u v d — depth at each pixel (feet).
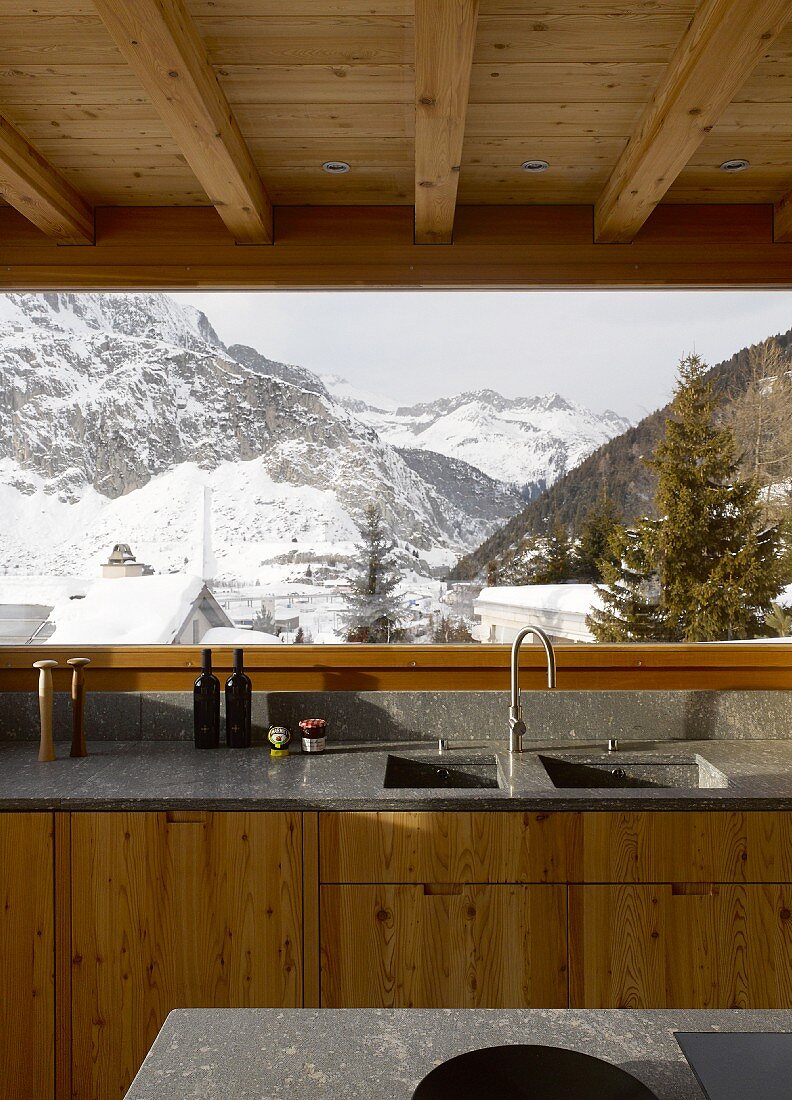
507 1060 2.96
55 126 7.65
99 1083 7.55
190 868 7.49
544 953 7.44
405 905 7.45
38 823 7.50
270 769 8.25
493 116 7.46
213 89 6.65
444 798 7.41
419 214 8.62
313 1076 3.12
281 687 9.46
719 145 7.99
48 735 8.57
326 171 8.57
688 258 9.41
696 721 9.39
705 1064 3.09
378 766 8.34
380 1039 3.38
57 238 9.37
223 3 5.91
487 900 7.44
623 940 7.43
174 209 9.48
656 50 6.48
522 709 9.38
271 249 9.45
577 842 7.43
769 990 7.43
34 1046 7.55
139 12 5.31
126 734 9.42
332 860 7.46
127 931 7.52
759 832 7.40
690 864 7.40
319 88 6.98
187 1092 3.03
